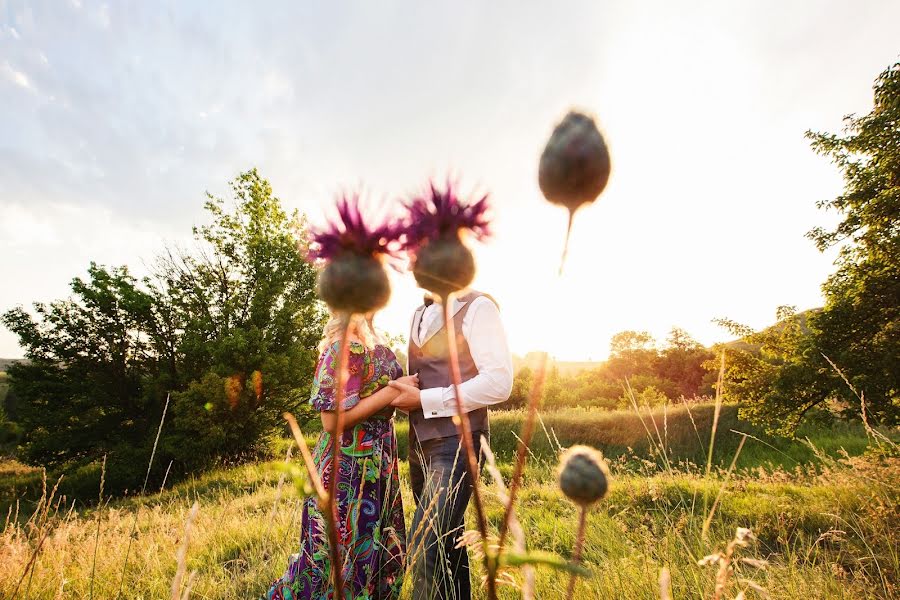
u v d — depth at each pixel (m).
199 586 3.08
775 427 10.99
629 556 2.62
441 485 1.99
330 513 0.61
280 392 17.58
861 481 3.67
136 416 18.66
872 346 9.02
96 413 18.42
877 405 8.52
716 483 5.06
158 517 5.14
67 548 3.60
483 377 2.12
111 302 18.02
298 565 1.97
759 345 11.69
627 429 14.12
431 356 2.25
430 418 2.12
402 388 2.08
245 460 16.81
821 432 12.88
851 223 9.85
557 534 3.40
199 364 18.02
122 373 18.69
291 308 18.30
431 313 2.31
